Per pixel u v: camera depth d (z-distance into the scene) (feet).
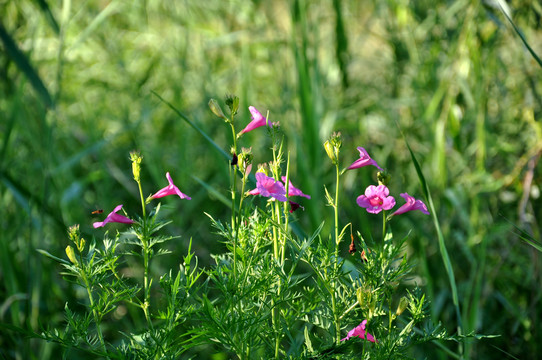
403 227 17.95
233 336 8.20
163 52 21.95
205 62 21.11
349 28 21.39
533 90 15.92
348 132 20.72
